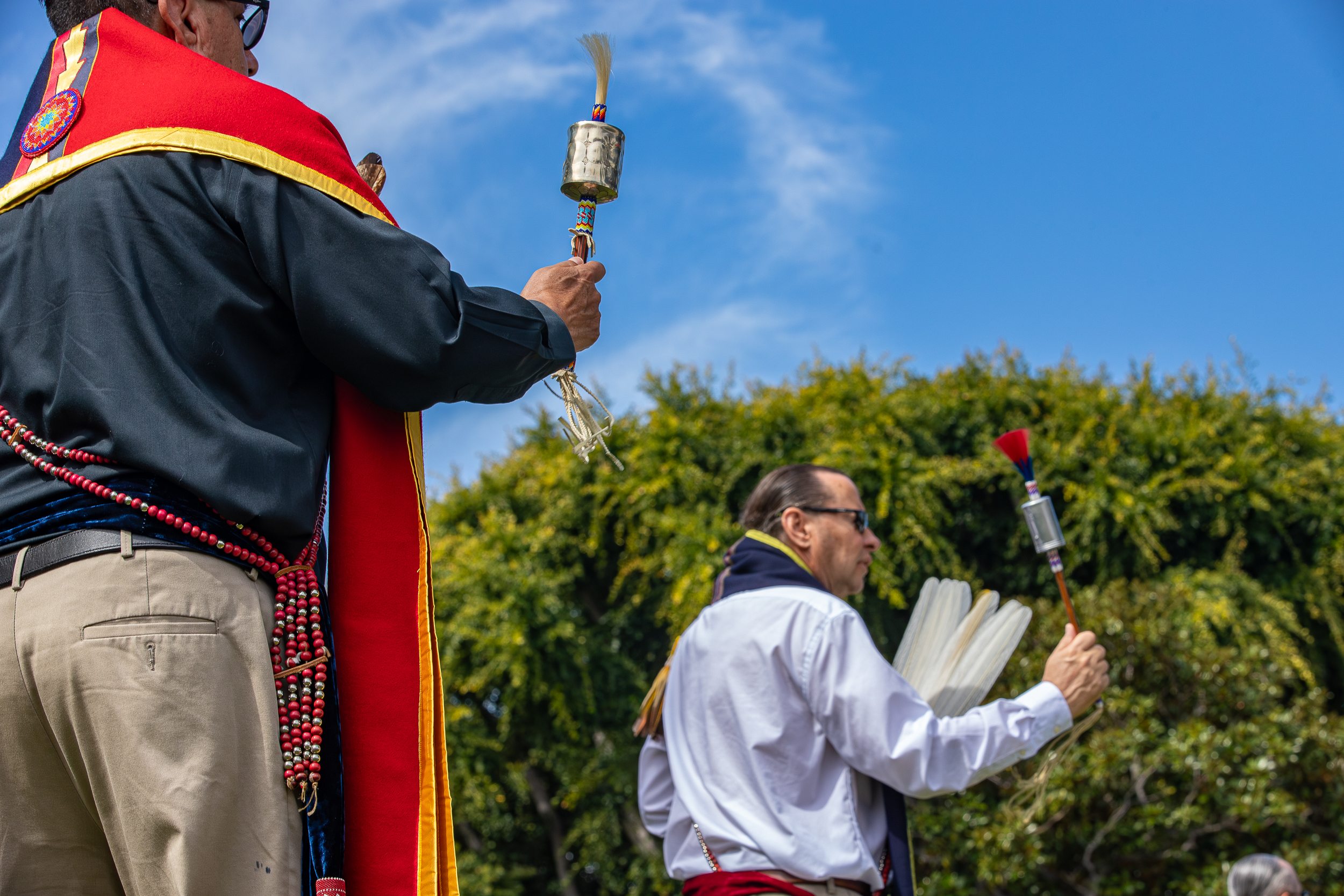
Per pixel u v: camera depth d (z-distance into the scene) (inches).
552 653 311.9
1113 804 259.1
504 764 316.2
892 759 87.4
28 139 52.7
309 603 49.4
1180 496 316.2
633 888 303.0
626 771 312.8
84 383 46.5
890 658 312.0
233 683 45.9
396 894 50.3
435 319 50.2
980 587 316.8
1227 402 341.4
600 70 68.8
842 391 337.4
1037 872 261.1
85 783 46.5
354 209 52.0
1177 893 262.1
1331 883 253.6
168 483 46.2
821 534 107.6
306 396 52.4
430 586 54.6
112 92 52.6
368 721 51.8
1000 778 257.6
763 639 91.8
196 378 47.9
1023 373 342.3
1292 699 294.5
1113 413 325.4
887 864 91.1
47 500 46.6
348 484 53.5
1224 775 257.3
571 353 55.7
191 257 48.6
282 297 50.0
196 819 43.3
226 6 59.9
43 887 48.3
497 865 311.1
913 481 309.6
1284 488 316.5
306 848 47.3
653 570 325.4
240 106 51.6
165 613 44.7
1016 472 318.3
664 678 106.0
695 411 337.7
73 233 48.8
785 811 88.3
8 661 45.2
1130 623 278.1
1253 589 303.1
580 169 66.3
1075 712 96.8
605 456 333.1
